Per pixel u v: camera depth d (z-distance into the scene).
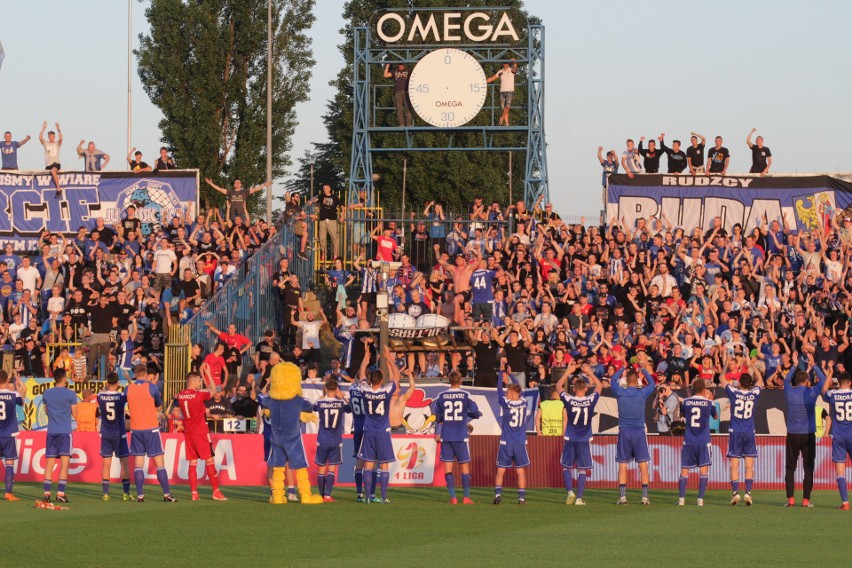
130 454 33.41
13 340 51.84
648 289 51.44
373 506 32.38
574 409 32.97
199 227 57.31
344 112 90.00
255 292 52.12
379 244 54.38
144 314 50.50
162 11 86.38
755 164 60.25
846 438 32.47
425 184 84.38
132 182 62.03
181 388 46.38
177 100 86.31
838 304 50.56
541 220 59.84
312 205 58.25
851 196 58.28
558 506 32.78
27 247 61.69
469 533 26.62
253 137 87.62
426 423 43.75
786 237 56.44
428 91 62.88
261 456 38.25
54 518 29.25
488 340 45.38
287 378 32.50
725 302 49.31
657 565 21.91
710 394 33.44
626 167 60.12
